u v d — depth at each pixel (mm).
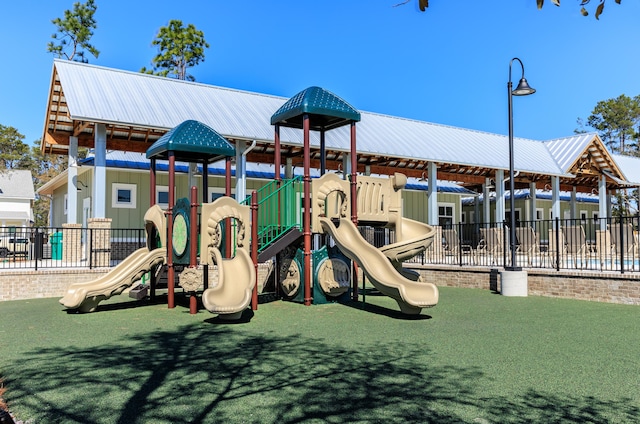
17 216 29453
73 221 14078
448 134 21172
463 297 10789
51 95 14016
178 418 3660
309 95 10211
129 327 7508
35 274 11062
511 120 11703
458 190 25312
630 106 45625
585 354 5621
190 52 35531
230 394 4215
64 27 32531
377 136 17656
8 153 40531
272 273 11664
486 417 3660
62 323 7852
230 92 16984
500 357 5496
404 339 6512
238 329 7316
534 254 15336
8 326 7594
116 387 4414
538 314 8500
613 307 9180
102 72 14594
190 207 8969
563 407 3875
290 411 3799
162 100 14328
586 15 2801
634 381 4574
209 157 11297
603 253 15359
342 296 10289
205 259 8883
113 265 13445
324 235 11180
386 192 10852
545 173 20438
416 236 10984
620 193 35188
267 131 14641
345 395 4180
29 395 4195
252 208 9352
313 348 6000
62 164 43938
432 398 4094
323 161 11859
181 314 8781
